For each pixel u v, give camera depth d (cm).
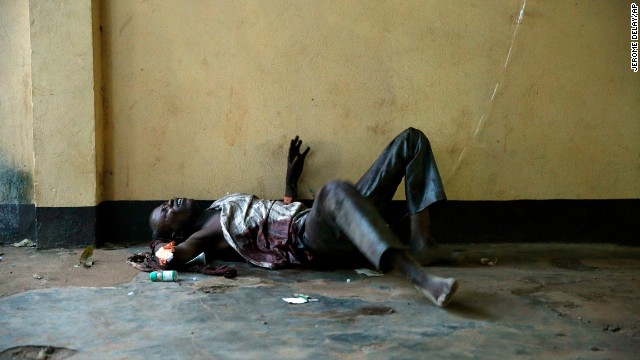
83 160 520
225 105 541
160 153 543
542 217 563
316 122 546
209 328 340
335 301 389
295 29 537
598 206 567
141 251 517
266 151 546
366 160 551
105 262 482
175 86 538
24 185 549
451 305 381
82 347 313
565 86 555
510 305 382
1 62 541
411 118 550
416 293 407
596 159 563
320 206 399
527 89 553
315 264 467
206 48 536
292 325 345
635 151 564
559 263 490
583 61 554
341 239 428
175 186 546
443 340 323
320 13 537
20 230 550
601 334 334
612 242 568
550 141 559
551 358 302
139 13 530
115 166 542
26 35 540
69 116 516
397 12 540
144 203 546
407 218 548
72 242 526
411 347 314
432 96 548
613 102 559
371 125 548
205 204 548
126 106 538
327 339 324
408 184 473
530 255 516
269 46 538
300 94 543
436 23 543
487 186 558
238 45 537
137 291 407
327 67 542
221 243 477
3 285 418
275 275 450
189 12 532
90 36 511
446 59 546
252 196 493
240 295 400
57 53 511
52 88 512
